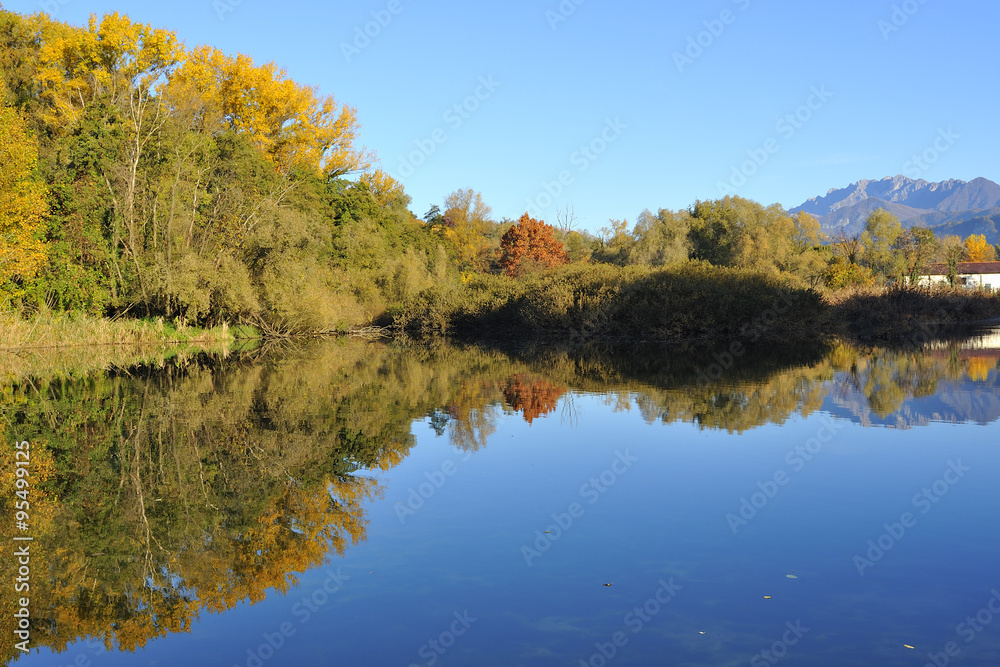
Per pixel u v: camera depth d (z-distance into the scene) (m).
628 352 21.22
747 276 27.47
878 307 31.12
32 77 31.72
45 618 4.05
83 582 4.55
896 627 3.63
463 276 55.72
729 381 13.35
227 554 4.96
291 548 5.03
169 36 33.91
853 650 3.39
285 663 3.41
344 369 17.66
